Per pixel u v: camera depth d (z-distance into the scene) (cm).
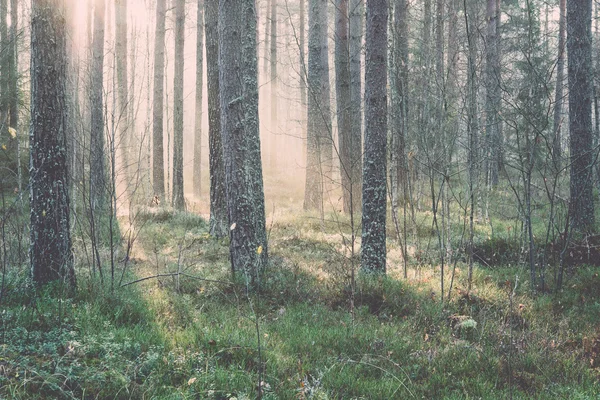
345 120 1423
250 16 904
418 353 500
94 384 376
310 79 1508
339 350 514
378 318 627
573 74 1030
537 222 1202
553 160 761
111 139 641
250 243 781
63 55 578
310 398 392
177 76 1802
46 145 566
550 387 443
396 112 955
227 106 786
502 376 466
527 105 734
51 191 570
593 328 590
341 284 707
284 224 1242
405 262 782
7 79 1377
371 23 783
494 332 557
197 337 494
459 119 821
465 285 740
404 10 1234
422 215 1291
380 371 467
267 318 617
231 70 784
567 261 871
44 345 418
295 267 788
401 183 1423
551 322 615
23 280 567
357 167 1422
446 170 804
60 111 577
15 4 1537
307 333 542
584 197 1009
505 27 1345
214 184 1120
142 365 414
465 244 950
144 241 1052
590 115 1023
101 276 600
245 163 787
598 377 468
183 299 628
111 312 540
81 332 461
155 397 368
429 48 952
